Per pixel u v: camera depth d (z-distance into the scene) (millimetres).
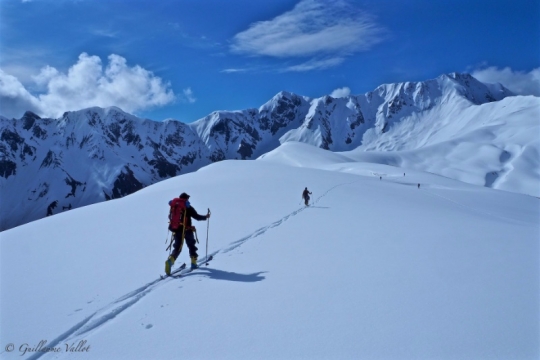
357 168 113312
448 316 6656
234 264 10305
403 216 20219
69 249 12664
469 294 7672
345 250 11750
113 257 11461
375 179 62688
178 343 5902
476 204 40531
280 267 9883
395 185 55781
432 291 7879
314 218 18875
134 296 7973
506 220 26031
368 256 10953
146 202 24266
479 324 6332
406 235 14305
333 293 7844
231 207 22250
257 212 20562
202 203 23828
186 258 11242
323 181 43906
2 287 8914
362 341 5844
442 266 9773
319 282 8570
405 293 7793
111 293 8258
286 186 36125
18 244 13867
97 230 15961
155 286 8641
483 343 5727
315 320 6570
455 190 63562
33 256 11914
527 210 42562
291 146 190125
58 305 7684
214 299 7605
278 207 22844
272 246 12438
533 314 6660
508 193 70375
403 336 5977
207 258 11031
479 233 14789
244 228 15688
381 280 8648
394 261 10352
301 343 5805
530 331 6047
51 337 6316
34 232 16219
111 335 6223
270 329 6273
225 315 6832
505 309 6902
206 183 38656
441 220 19156
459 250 11633
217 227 15961
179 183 45406
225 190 30781
